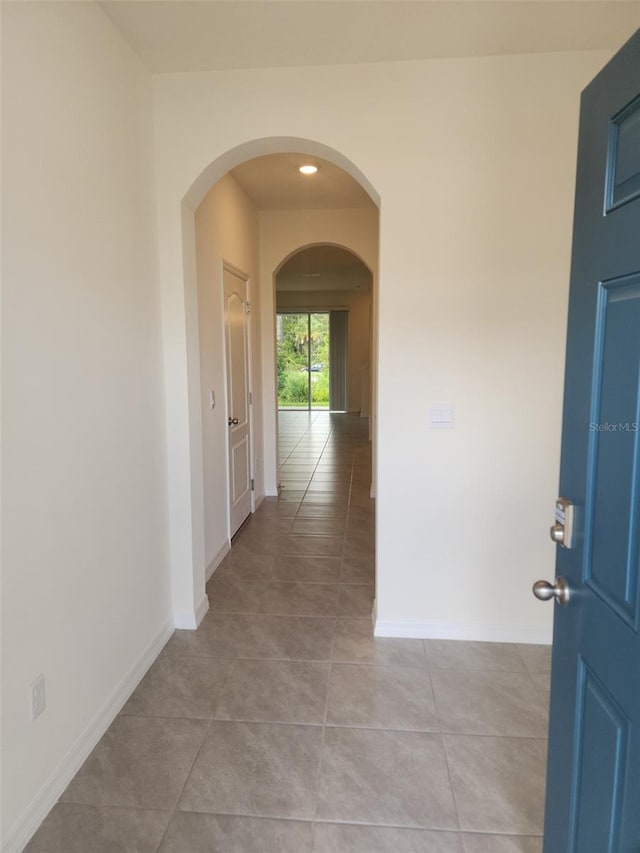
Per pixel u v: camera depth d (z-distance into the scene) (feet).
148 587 7.88
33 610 5.08
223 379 12.17
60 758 5.58
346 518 15.06
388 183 7.75
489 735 6.45
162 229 8.14
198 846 4.99
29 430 4.98
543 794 5.59
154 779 5.78
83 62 5.93
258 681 7.52
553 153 7.50
